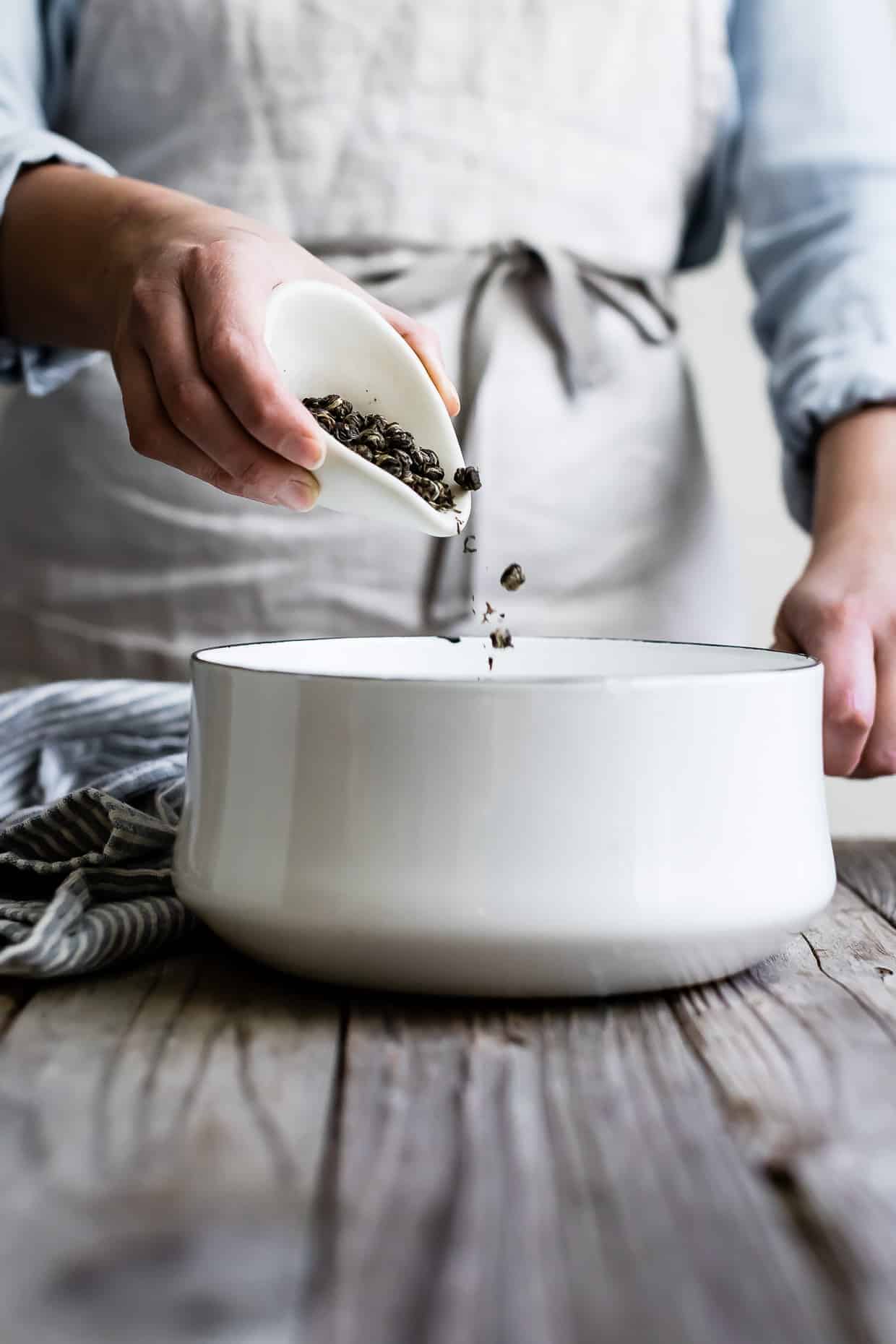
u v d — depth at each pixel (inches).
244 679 18.9
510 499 37.6
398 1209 13.2
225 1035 18.0
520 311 38.1
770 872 18.7
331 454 20.4
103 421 37.9
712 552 41.6
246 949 19.8
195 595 38.3
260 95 37.0
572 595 39.1
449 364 37.4
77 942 20.0
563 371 38.4
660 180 40.4
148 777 25.0
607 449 39.0
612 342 39.2
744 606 45.4
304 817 18.3
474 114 37.7
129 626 39.0
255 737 18.8
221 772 19.3
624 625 39.8
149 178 38.4
